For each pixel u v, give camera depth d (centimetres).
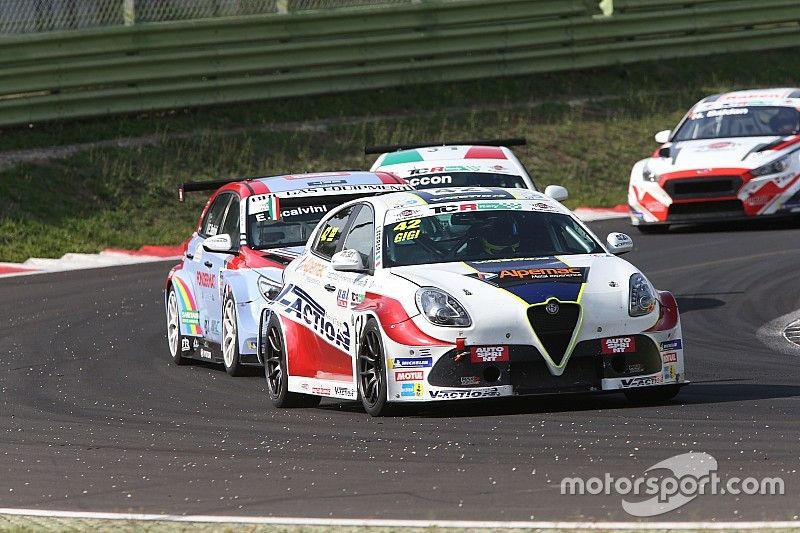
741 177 6606
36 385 4022
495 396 3000
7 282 6203
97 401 3703
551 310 3023
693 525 2027
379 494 2369
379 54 8944
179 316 4466
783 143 6725
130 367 4359
